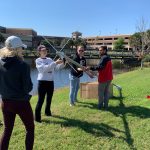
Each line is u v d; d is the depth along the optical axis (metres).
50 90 4.07
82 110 4.55
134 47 48.34
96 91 5.42
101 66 4.44
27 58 23.72
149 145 3.25
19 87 2.58
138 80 8.88
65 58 4.26
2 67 2.56
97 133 3.55
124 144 3.26
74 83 4.87
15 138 3.40
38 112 3.91
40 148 3.13
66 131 3.60
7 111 2.64
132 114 4.36
